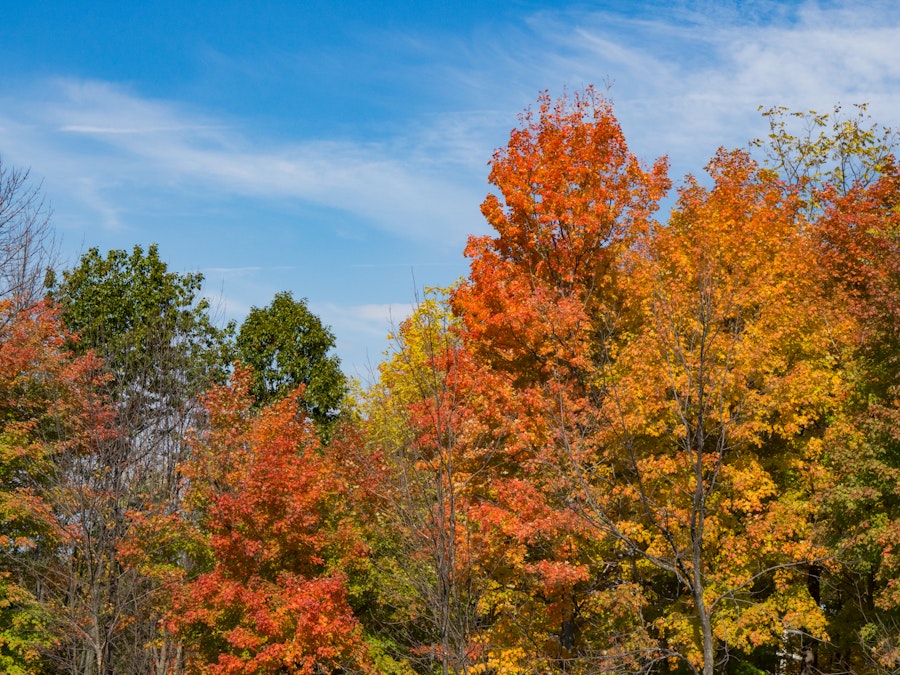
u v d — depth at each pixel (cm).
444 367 2070
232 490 2289
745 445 2277
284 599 2066
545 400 2189
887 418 2048
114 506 2442
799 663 2627
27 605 2523
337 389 4659
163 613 2419
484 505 2058
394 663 2231
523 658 2083
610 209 2633
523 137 2730
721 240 2553
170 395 3025
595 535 2034
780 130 4072
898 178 3566
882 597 1958
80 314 4200
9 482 2792
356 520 2391
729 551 2106
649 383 2080
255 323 4841
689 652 2105
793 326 2322
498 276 2602
